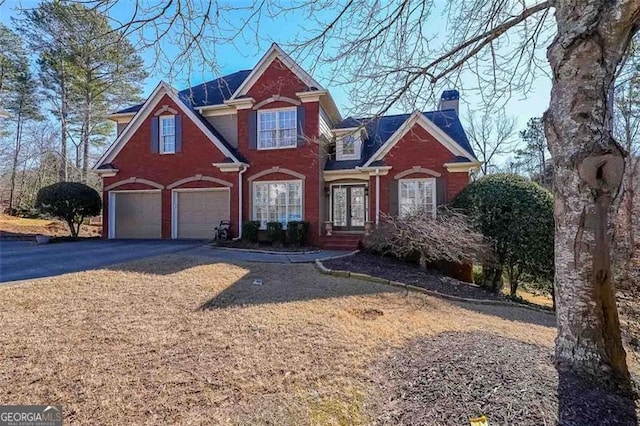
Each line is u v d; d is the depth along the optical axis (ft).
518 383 11.14
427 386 11.55
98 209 55.31
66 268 28.50
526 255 34.45
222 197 50.70
